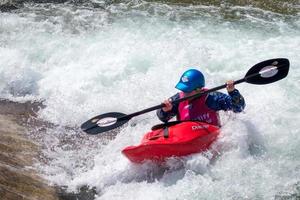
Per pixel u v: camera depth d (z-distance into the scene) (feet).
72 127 56.75
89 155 50.85
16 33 75.97
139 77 63.93
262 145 48.98
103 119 50.55
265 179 44.37
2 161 45.14
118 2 85.35
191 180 44.75
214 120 49.42
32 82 64.80
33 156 49.16
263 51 68.18
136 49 69.36
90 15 80.94
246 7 81.97
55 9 83.71
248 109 54.13
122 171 47.29
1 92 63.57
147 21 77.66
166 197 42.93
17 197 40.81
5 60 67.82
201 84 49.24
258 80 49.73
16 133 53.11
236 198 42.16
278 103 55.36
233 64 65.36
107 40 72.79
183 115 49.65
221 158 47.29
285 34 72.79
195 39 71.51
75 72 66.08
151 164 47.09
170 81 62.54
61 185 45.29
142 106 59.36
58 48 71.46
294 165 46.19
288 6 82.02
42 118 58.18
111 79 64.28
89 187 45.42
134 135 54.44
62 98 61.98
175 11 80.89
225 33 73.31
